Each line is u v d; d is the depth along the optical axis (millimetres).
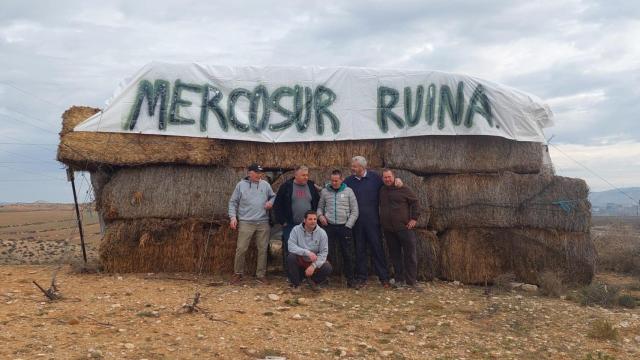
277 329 7148
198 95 10953
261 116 11039
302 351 6418
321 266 9273
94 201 11109
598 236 16281
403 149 11141
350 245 9836
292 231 9383
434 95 11250
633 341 7406
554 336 7500
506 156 11352
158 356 5922
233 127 10922
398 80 11305
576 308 9031
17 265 11562
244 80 11133
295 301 8547
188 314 7578
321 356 6309
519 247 11000
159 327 6926
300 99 11148
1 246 17875
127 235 10500
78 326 6773
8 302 7742
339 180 9727
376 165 11219
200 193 10641
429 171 11250
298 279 9391
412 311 8422
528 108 11352
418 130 11117
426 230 10961
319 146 11180
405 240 9953
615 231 19172
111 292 8719
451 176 11211
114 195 10508
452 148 11242
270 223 10273
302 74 11258
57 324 6793
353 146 11211
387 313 8242
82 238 11258
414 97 11250
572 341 7320
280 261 12125
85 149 10484
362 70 11328
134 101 10805
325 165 11125
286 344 6617
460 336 7324
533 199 11016
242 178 10781
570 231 11062
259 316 7676
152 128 10750
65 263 11672
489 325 7883
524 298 9633
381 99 11219
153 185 10602
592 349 7031
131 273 10508
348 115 11148
